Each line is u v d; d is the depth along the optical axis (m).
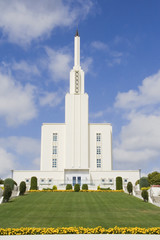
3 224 24.95
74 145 74.00
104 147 75.69
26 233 21.72
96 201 39.22
